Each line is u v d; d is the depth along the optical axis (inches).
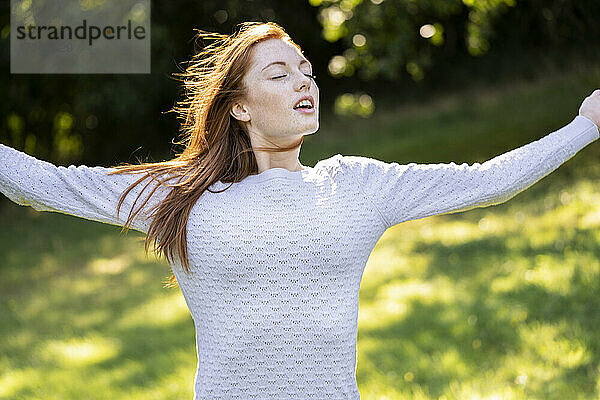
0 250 1061.8
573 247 586.6
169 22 1395.2
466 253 682.8
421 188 190.7
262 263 183.9
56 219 1200.8
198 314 193.5
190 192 188.9
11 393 544.4
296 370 185.8
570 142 193.6
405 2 735.7
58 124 1427.2
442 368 454.3
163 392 500.1
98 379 550.6
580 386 400.2
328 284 186.2
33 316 764.0
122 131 1481.3
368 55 768.3
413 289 604.1
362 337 527.5
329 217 185.8
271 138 194.4
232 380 187.0
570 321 470.0
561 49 1343.5
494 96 1354.6
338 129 1406.3
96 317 729.0
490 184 189.2
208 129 196.9
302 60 194.2
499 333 482.6
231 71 191.6
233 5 1392.7
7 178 188.4
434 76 1483.8
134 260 937.5
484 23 780.0
